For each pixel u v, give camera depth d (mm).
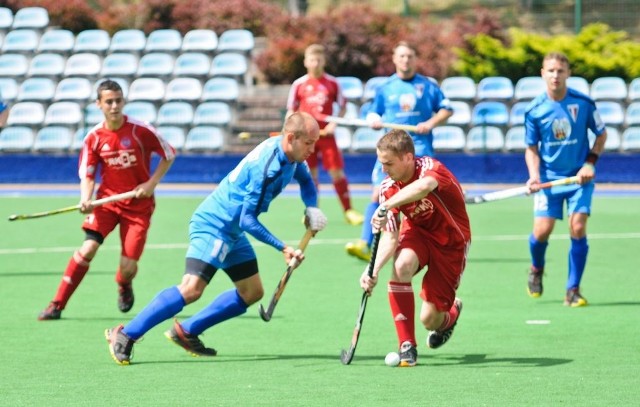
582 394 21172
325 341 27797
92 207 30203
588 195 33000
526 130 33531
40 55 85688
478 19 91000
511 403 20422
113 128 30734
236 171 24625
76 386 22406
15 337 28422
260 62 88625
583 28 91250
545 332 28641
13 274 40250
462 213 24094
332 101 53281
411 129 40000
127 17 95000
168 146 30797
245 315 31812
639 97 80812
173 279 38906
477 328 29391
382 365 24516
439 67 86312
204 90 81500
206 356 25844
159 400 20984
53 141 78500
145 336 28750
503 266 41812
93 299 34844
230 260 25391
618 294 35312
